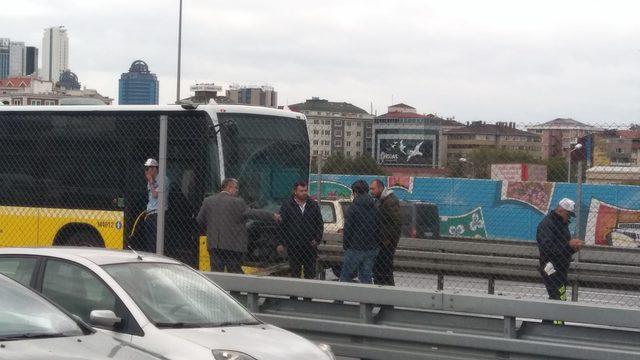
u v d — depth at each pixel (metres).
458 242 16.88
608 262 15.45
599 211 28.25
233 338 7.74
